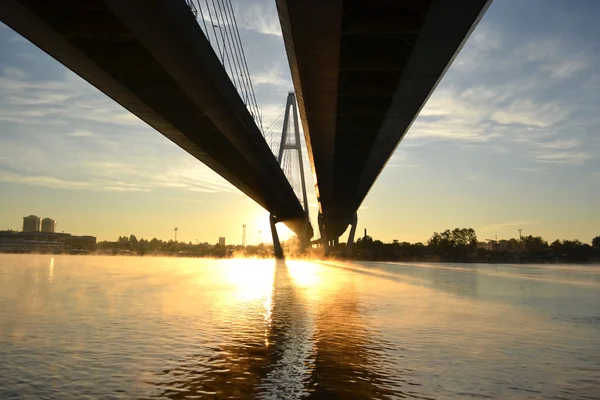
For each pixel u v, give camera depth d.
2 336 20.27
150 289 44.19
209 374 14.77
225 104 45.12
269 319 26.06
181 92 41.66
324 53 31.11
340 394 13.07
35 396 12.71
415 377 14.81
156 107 44.97
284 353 17.67
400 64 33.38
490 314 30.83
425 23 27.66
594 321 28.50
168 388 13.39
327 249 154.12
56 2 29.19
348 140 53.19
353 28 28.67
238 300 35.75
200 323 24.19
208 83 40.09
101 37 32.22
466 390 13.65
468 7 25.89
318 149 55.41
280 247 151.88
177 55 34.06
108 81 37.88
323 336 21.23
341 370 15.43
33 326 22.80
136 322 24.22
